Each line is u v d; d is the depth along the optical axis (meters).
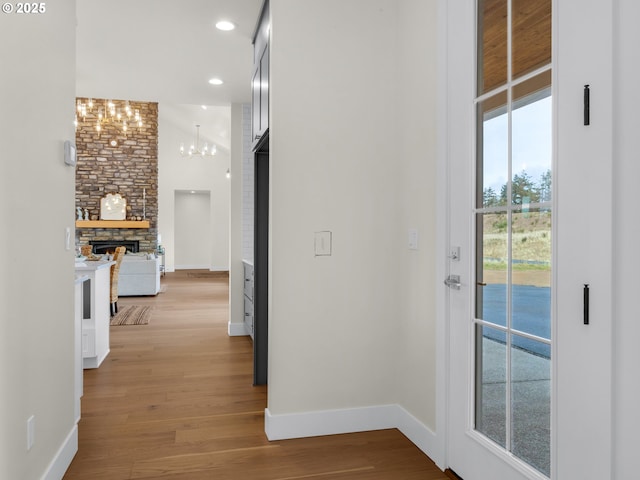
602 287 1.43
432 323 2.41
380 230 2.77
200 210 15.62
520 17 1.83
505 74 1.92
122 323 5.99
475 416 2.12
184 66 4.40
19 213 1.73
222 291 9.45
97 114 11.43
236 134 5.52
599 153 1.45
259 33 3.48
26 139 1.80
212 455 2.44
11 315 1.65
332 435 2.69
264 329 3.63
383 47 2.78
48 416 2.04
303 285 2.66
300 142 2.66
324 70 2.69
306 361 2.67
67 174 2.35
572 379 1.55
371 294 2.76
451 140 2.24
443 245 2.29
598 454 1.45
